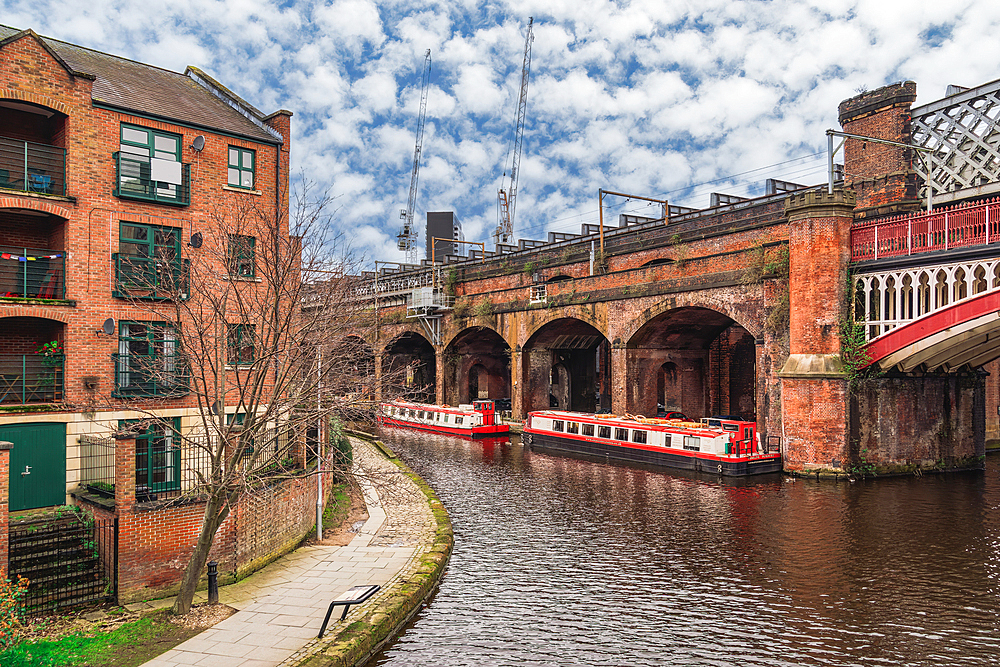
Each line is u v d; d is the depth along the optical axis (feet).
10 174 51.11
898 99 92.27
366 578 43.09
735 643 37.58
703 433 88.79
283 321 41.50
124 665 29.66
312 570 44.50
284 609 37.17
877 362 79.05
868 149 96.58
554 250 151.02
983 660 35.68
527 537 57.82
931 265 72.95
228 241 42.32
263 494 42.14
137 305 47.11
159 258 50.24
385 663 34.60
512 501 71.92
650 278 105.19
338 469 47.55
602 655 36.09
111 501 41.11
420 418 142.00
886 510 65.98
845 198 80.23
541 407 134.41
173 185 56.80
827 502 69.41
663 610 42.06
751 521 62.64
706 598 44.04
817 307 80.94
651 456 95.35
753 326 89.40
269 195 63.00
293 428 41.16
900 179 92.07
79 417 49.11
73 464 48.93
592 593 44.80
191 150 57.88
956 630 39.22
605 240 142.20
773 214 108.37
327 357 45.55
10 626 30.40
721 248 110.42
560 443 109.60
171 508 38.45
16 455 46.57
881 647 37.14
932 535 57.52
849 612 41.75
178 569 38.63
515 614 41.22
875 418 81.61
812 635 38.63
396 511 62.95
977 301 68.59
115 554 36.55
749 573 48.70
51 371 51.08
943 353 79.97
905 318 76.23
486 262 170.71
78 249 50.78
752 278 88.69
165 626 34.12
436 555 48.65
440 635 38.06
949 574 48.24
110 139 53.16
